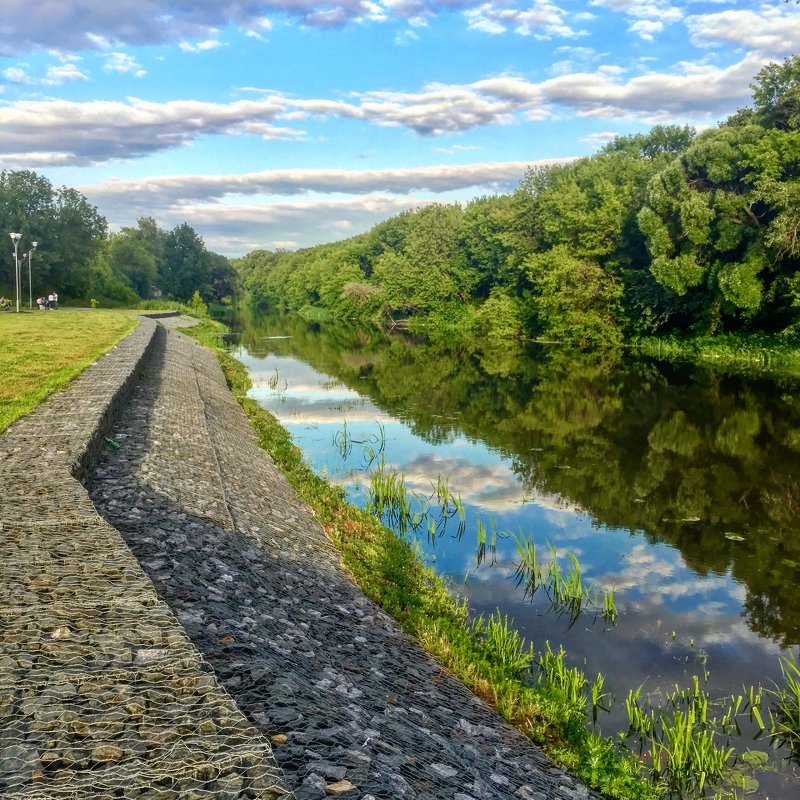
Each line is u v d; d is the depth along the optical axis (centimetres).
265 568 1114
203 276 13725
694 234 5034
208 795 414
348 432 2670
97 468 1371
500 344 6775
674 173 5281
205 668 568
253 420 2691
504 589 1316
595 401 3416
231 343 6725
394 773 566
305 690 674
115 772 429
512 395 3603
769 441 2566
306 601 1050
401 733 691
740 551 1538
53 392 1867
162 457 1548
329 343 6931
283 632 866
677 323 6022
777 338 4944
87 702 495
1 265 8481
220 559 1059
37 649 559
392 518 1692
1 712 477
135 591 679
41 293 8750
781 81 5066
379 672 874
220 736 471
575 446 2488
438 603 1209
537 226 7619
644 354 5516
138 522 1095
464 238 9531
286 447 2280
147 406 2116
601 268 6538
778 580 1386
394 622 1095
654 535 1630
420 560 1427
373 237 12812
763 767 823
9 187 8575
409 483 2002
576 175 7731
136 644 580
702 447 2478
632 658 1079
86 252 8994
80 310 7262
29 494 973
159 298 13038
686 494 1942
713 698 974
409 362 5225
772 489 1991
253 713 582
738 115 5488
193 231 13725
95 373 2266
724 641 1139
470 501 1850
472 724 812
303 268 14825
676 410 3167
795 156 4672
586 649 1102
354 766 539
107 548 780
